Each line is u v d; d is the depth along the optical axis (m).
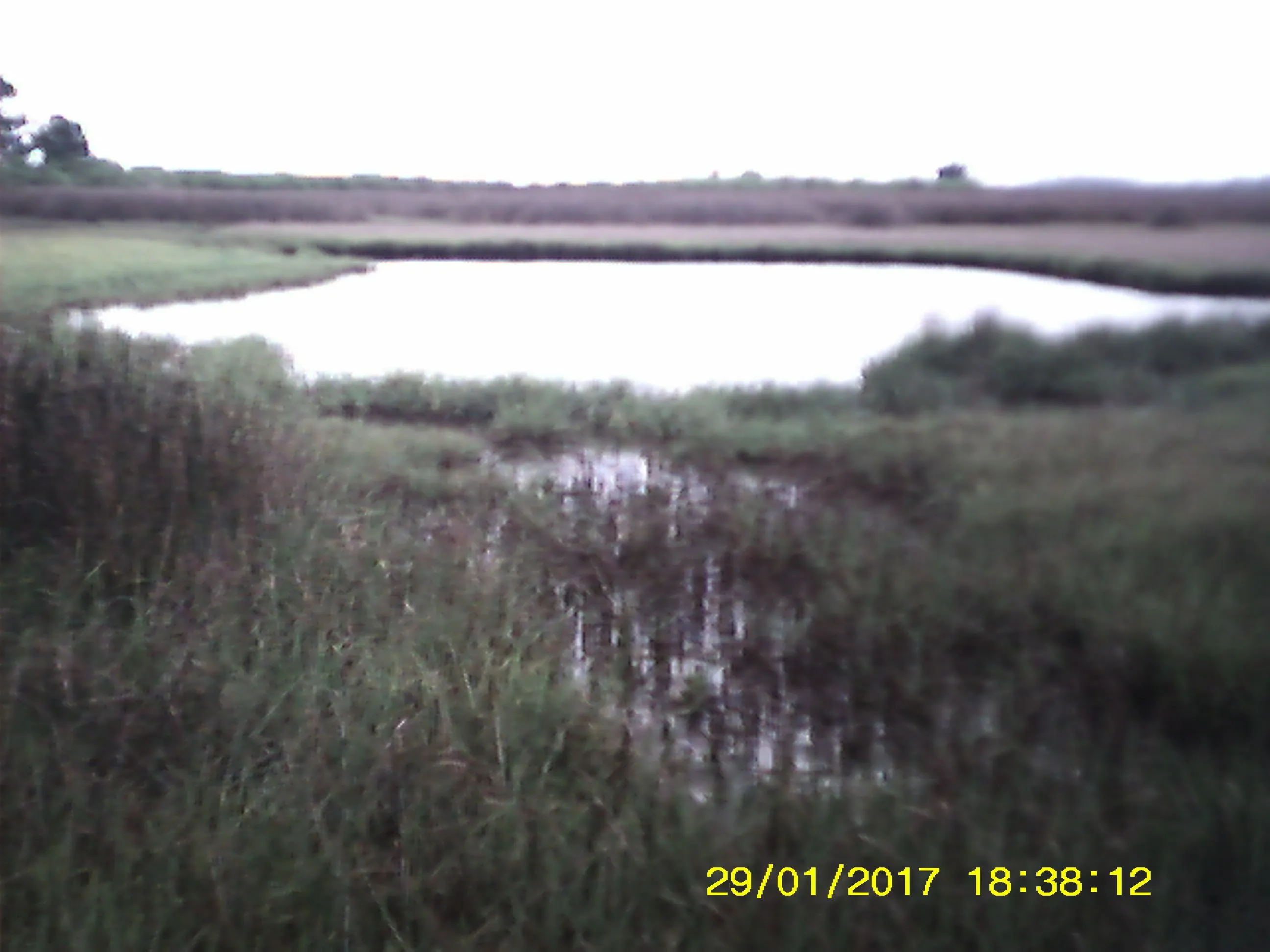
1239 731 3.27
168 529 4.13
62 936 2.49
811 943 2.47
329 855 2.69
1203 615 3.59
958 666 3.59
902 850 2.72
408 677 3.38
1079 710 3.37
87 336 5.12
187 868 2.68
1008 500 4.39
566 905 2.56
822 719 3.38
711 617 3.95
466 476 5.13
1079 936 2.48
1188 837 2.75
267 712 3.23
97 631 3.56
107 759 3.08
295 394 5.97
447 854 2.71
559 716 3.22
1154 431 4.80
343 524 4.41
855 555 4.18
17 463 4.30
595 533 4.48
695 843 2.74
